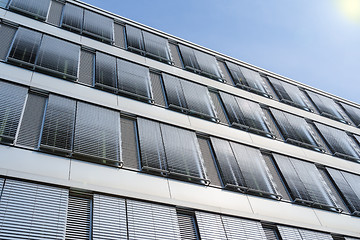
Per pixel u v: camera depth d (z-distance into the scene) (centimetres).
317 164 1638
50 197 802
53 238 727
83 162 947
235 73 1941
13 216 718
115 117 1176
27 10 1377
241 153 1392
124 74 1395
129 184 973
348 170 1723
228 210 1091
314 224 1270
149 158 1084
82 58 1361
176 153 1179
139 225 865
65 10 1545
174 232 910
